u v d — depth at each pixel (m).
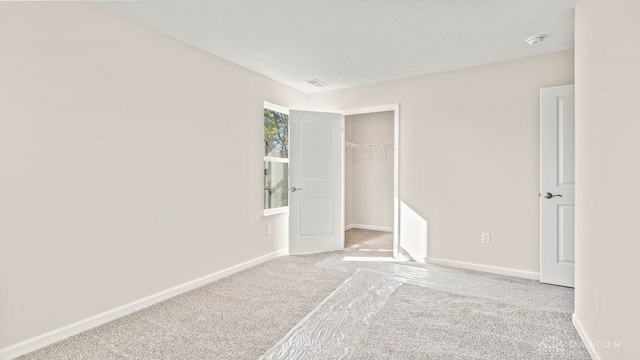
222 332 2.10
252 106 3.61
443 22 2.44
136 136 2.45
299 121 4.16
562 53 2.97
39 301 1.94
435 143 3.64
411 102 3.81
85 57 2.13
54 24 1.98
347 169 6.12
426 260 3.73
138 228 2.47
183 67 2.81
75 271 2.10
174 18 2.38
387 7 2.22
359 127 6.21
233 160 3.35
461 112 3.49
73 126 2.08
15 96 1.83
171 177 2.71
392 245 4.70
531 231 3.13
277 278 3.18
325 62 3.33
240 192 3.45
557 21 2.42
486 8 2.23
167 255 2.69
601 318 1.67
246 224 3.54
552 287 2.88
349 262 3.77
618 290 1.47
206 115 3.04
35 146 1.91
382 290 2.83
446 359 1.77
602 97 1.67
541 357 1.78
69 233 2.07
